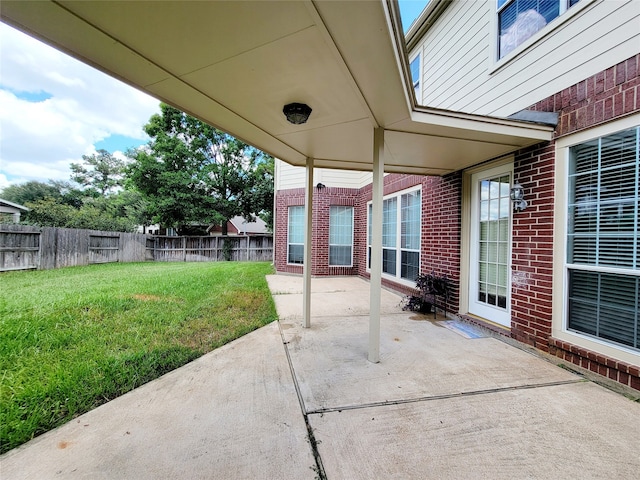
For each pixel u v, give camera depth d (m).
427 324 4.78
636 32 2.77
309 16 1.73
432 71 6.42
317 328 4.61
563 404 2.52
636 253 2.77
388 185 7.89
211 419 2.32
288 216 10.66
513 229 4.02
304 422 2.29
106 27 1.87
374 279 3.34
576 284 3.28
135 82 2.53
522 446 2.02
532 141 3.64
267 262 15.43
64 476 1.78
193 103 2.88
